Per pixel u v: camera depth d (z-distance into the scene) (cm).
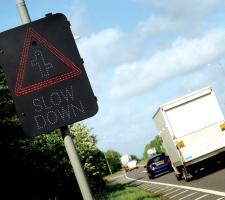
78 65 630
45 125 612
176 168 3394
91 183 3766
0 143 1786
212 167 3550
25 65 622
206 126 2892
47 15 636
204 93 2908
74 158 617
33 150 2105
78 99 622
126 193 3406
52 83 622
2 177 1806
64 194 2394
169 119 2883
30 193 1984
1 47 622
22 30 628
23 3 695
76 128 4253
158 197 2672
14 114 1894
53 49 629
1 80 1911
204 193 2294
